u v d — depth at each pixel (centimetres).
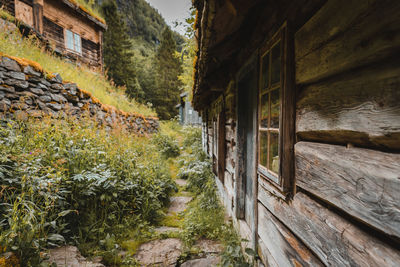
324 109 72
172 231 270
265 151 143
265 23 125
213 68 209
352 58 57
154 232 263
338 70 64
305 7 84
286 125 96
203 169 481
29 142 248
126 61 2020
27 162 198
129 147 438
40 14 743
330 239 67
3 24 510
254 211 158
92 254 199
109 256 203
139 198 297
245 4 93
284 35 99
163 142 816
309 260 82
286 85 95
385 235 50
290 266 99
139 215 277
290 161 96
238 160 234
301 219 87
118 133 468
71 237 202
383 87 48
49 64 505
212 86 274
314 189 77
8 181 180
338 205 63
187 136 1028
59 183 210
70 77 554
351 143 62
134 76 2092
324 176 71
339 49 62
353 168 57
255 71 150
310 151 80
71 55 877
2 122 270
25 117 303
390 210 46
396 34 44
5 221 167
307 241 81
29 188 184
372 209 51
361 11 54
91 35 1005
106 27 1054
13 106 300
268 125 126
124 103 848
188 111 1758
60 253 179
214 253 227
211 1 84
